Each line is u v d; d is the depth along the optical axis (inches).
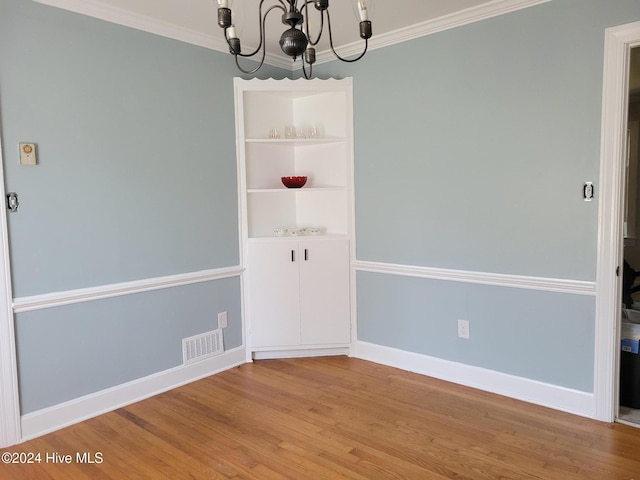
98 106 106.1
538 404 109.9
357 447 92.4
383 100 130.9
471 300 119.2
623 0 93.0
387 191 132.3
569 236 103.1
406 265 130.3
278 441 95.2
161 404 113.2
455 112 117.8
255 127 142.9
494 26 109.7
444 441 94.0
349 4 105.0
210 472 85.0
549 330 107.7
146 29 114.0
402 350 133.6
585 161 99.7
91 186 105.7
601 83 96.5
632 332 107.8
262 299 140.3
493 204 113.5
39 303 97.7
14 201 94.0
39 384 99.2
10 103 92.9
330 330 142.9
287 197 152.8
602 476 81.6
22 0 94.0
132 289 113.4
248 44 133.4
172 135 120.8
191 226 126.3
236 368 136.5
